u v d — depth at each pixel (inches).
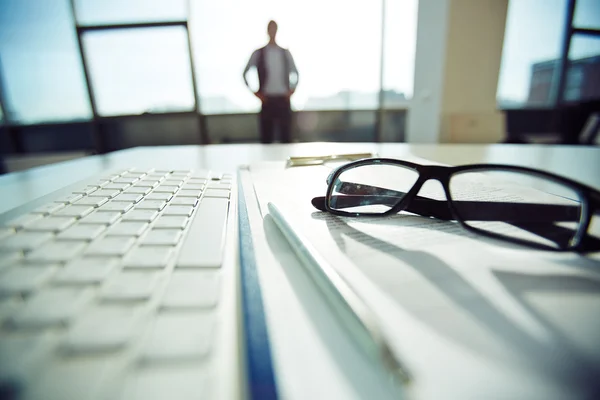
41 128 158.9
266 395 3.5
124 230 8.1
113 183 14.1
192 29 133.8
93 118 142.9
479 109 87.8
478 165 10.8
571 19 138.1
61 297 5.1
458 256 7.5
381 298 5.7
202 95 150.6
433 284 6.2
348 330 4.9
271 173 18.5
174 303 5.1
